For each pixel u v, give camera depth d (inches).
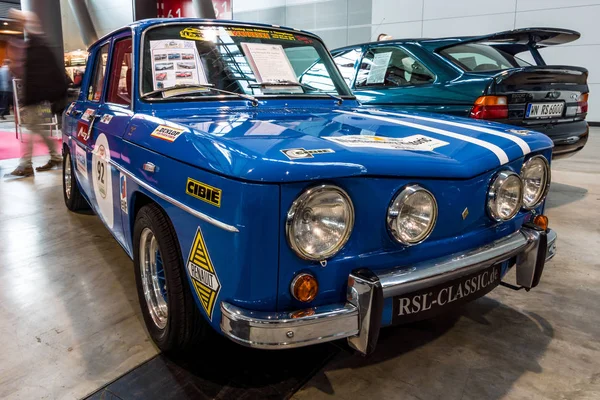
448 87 146.9
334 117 83.3
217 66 91.0
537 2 391.5
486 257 67.1
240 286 53.6
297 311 54.2
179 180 61.8
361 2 458.0
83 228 142.8
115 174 87.4
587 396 67.9
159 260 78.7
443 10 424.8
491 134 75.6
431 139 69.7
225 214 53.1
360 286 55.3
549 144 78.6
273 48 99.9
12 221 149.6
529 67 141.4
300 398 66.9
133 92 84.0
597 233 139.9
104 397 66.9
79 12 625.6
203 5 401.7
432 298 64.9
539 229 76.3
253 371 73.1
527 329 86.7
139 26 89.6
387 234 59.0
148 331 81.6
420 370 73.9
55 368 73.8
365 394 67.9
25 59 208.1
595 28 378.9
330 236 53.6
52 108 218.4
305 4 485.7
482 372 73.6
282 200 50.9
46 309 93.0
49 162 234.2
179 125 69.5
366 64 175.5
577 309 94.3
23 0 398.9
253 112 84.2
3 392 68.2
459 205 64.6
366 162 55.1
